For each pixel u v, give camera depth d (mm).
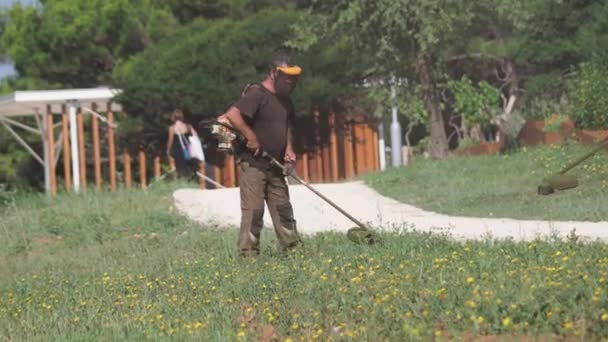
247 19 85125
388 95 76938
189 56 81312
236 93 79188
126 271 37188
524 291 22656
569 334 20422
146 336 23953
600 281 23469
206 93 80000
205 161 77875
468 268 27469
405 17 69438
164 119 81938
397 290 24812
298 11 88062
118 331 24953
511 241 34656
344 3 75688
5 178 107000
